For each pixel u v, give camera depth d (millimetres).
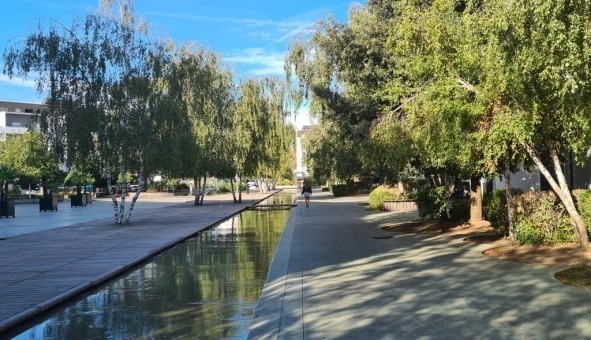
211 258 13172
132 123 20594
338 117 21875
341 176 28016
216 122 36750
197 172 35875
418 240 14617
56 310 8070
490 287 8227
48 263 11844
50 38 19641
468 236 14953
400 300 7555
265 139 40312
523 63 7406
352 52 18656
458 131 10344
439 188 17578
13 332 6926
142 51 21125
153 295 8977
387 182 25703
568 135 9023
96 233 18672
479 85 9453
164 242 15664
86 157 20422
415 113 11758
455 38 9492
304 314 6973
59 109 19984
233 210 31828
